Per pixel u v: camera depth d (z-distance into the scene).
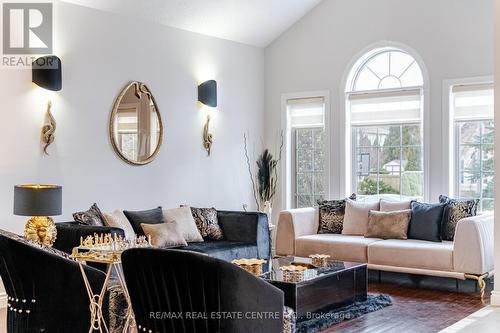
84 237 4.96
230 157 7.79
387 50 7.43
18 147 5.43
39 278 3.53
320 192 7.98
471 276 5.70
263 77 8.32
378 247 6.24
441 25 6.94
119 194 6.35
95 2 6.01
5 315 4.96
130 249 3.08
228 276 2.88
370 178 7.59
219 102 7.61
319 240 6.68
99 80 6.14
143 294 3.10
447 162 6.91
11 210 5.37
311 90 7.93
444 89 6.92
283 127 8.19
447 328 4.61
